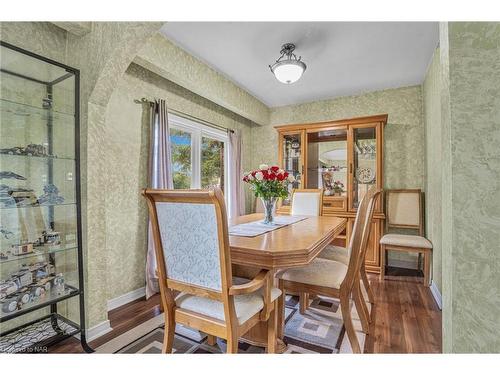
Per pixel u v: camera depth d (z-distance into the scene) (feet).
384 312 7.15
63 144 6.04
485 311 1.82
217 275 3.86
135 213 8.32
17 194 5.39
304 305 7.20
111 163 7.64
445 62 2.04
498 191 1.80
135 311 7.37
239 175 13.67
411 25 7.13
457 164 1.89
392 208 11.33
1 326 5.60
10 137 5.53
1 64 5.39
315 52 8.62
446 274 2.08
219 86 10.21
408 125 11.57
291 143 13.24
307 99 13.44
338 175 12.10
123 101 7.98
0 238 5.39
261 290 4.84
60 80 6.14
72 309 6.33
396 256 11.65
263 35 7.65
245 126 14.84
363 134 11.55
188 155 11.12
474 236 1.84
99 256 6.26
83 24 5.83
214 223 3.69
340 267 5.97
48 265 5.88
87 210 6.04
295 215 9.72
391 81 11.08
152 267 8.50
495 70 1.81
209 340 5.70
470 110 1.86
